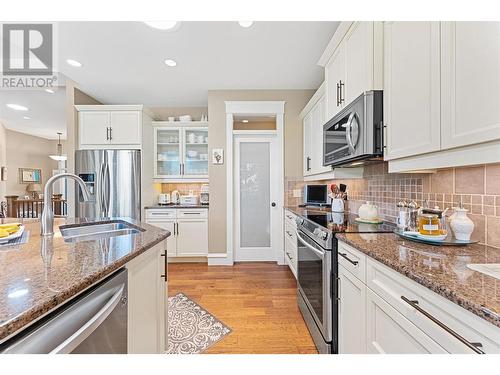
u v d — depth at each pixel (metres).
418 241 1.28
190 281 3.06
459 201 1.31
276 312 2.30
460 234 1.21
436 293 0.74
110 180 3.51
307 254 2.04
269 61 2.87
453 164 1.01
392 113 1.40
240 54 2.71
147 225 1.79
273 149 3.92
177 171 4.23
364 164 2.27
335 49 2.10
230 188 3.74
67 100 3.50
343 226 1.78
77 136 3.63
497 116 0.81
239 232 3.89
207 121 4.06
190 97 4.00
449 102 1.00
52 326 0.65
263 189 3.92
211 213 3.72
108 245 1.16
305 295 2.09
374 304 1.11
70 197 3.53
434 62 1.08
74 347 0.68
